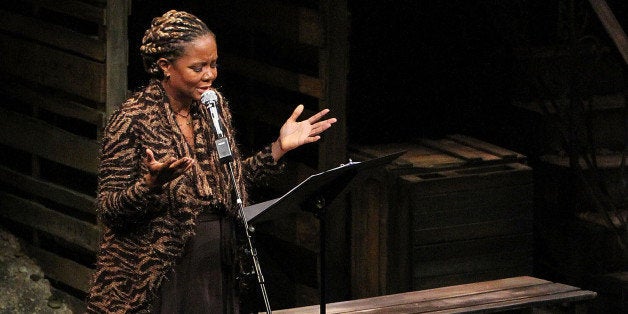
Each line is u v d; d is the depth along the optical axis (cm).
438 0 2362
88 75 1847
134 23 2438
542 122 2222
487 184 1900
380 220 1884
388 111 2344
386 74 2341
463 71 2373
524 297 1559
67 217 1967
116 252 1142
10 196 2083
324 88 1848
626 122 2066
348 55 1866
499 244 1927
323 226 1235
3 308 1941
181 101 1166
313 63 1867
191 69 1132
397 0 2339
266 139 1995
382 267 1891
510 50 2311
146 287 1136
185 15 1146
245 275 1195
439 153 1991
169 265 1132
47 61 1928
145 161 1116
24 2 1970
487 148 1994
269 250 2022
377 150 1991
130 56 2448
